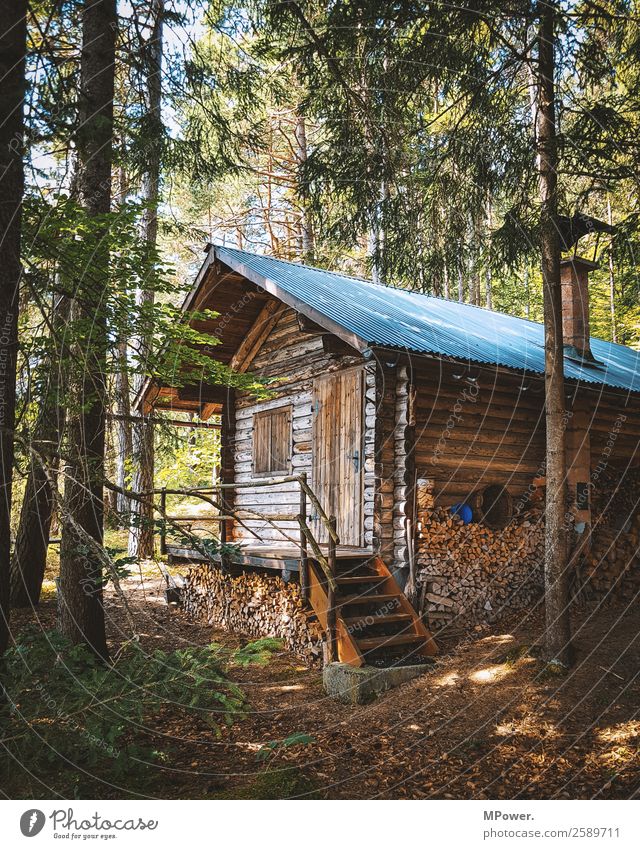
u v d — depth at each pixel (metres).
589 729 4.71
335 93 6.50
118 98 7.78
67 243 4.91
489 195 6.76
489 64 6.23
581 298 10.63
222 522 11.06
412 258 7.04
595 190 6.39
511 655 6.17
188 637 7.98
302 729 5.05
